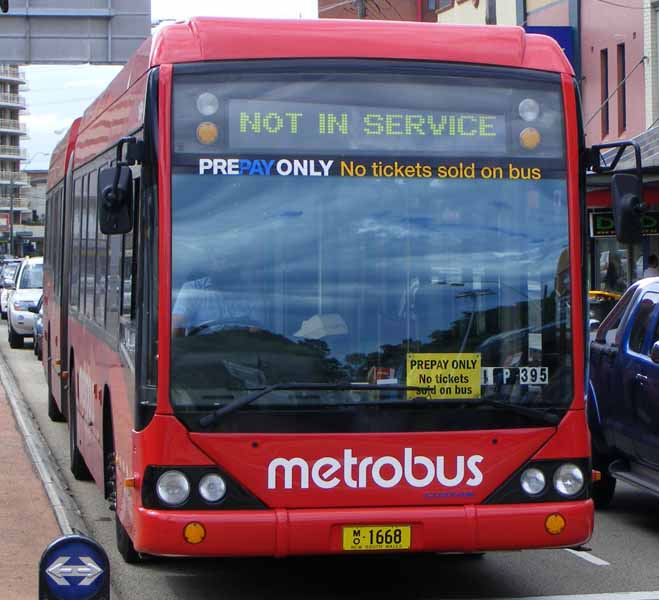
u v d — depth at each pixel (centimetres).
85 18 2395
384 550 741
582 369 779
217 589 886
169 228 754
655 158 2431
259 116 769
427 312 767
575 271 785
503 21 3666
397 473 748
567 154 794
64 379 1512
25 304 3284
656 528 1132
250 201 763
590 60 3178
